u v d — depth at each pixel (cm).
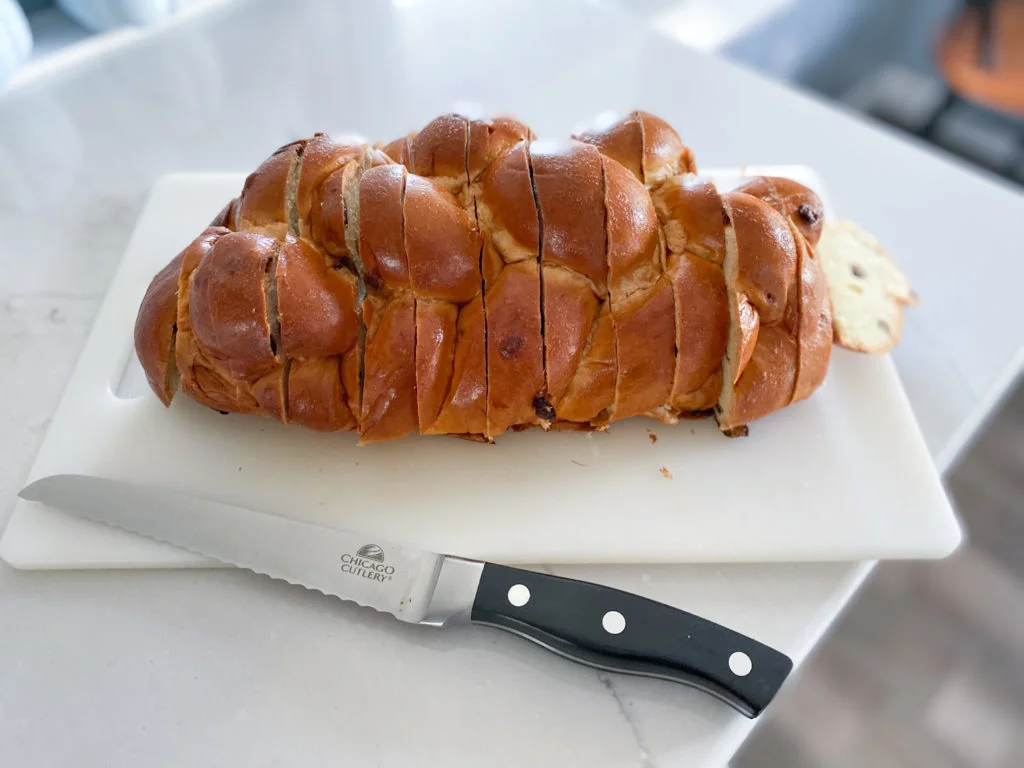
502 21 66
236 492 34
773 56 81
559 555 33
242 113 57
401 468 35
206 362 33
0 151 53
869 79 96
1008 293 47
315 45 63
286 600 32
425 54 62
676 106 59
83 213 49
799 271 33
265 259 31
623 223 31
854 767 56
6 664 30
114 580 33
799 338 34
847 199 52
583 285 32
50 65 59
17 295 44
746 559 34
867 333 40
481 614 30
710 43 71
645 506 35
